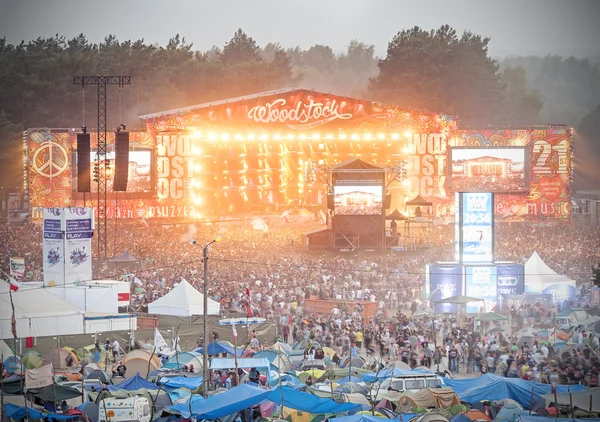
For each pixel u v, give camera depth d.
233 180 125.94
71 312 52.69
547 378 39.00
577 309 52.69
